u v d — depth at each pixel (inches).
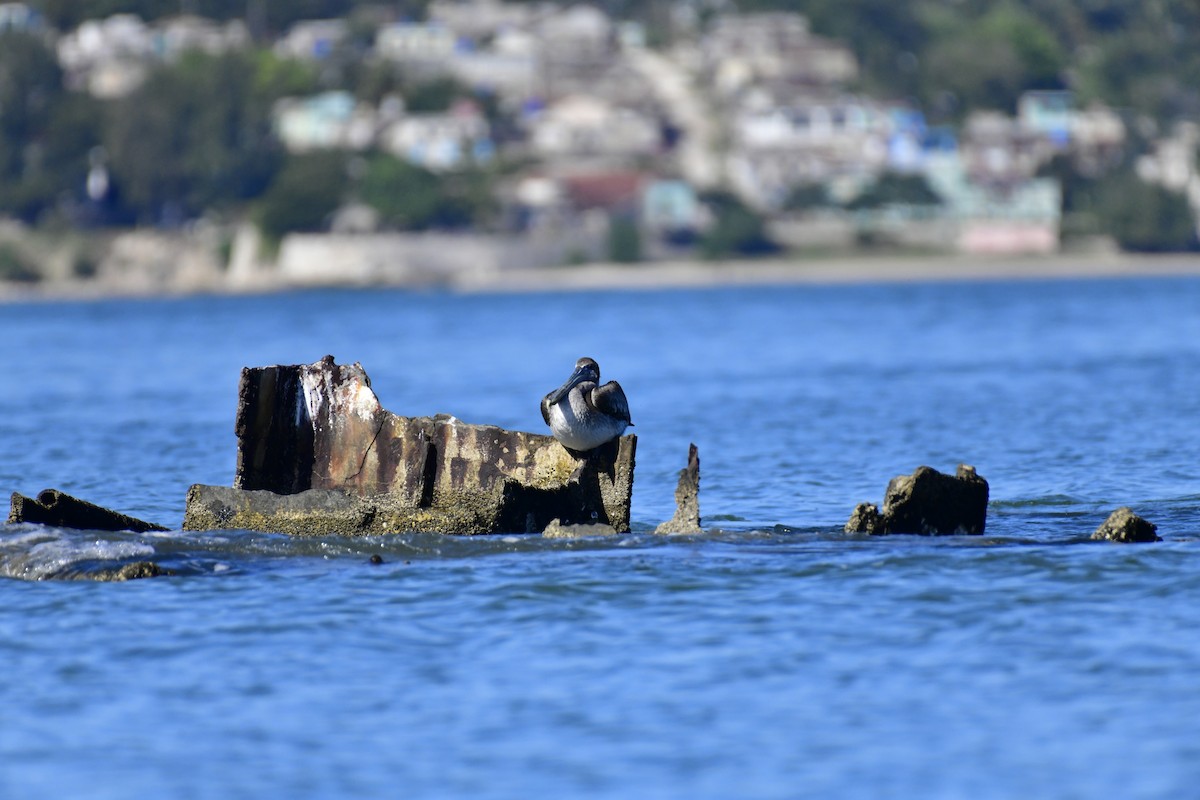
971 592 2566.4
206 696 2159.2
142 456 5093.5
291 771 1904.5
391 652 2330.2
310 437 3250.5
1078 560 2753.4
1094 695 2092.8
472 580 2701.8
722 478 4279.0
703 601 2549.2
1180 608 2453.2
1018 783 1829.5
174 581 2751.0
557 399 3014.3
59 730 2046.0
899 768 1877.5
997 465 4441.4
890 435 5226.4
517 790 1841.8
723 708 2078.0
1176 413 5664.4
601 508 3100.4
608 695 2133.4
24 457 5068.9
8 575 2822.3
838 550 2871.6
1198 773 1835.6
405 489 3174.2
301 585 2701.8
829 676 2187.5
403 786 1857.8
